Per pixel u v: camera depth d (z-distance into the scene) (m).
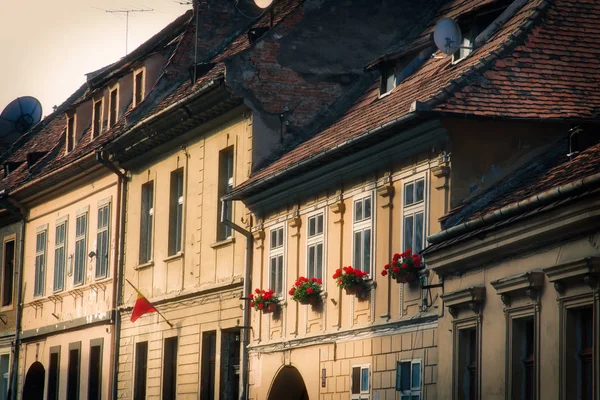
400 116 25.17
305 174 30.34
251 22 41.97
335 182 29.59
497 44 26.39
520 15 27.34
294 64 34.50
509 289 21.98
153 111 39.66
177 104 36.03
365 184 28.27
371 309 27.70
